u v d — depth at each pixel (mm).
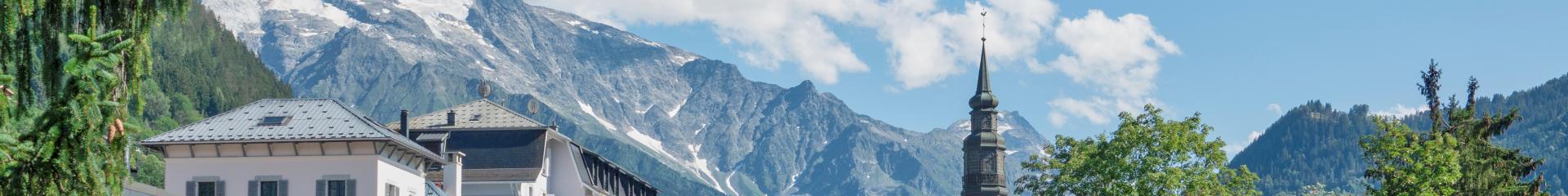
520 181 89875
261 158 70562
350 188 69875
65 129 27266
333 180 70188
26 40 27344
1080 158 88000
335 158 70375
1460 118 86062
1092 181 86875
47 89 27359
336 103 74062
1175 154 85062
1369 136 80688
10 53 27172
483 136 92000
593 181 97688
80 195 27531
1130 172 84812
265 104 74000
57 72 27391
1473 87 86812
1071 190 87750
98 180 27797
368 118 74375
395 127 93438
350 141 70000
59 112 27266
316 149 70562
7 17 26562
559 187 94562
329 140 69812
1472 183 82688
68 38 27406
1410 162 78188
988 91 168500
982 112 167750
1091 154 86938
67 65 27312
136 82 28859
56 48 27641
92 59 27531
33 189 27094
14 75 27125
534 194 90000
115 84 27922
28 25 27438
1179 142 83875
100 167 27906
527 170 90312
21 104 27297
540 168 90438
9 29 26562
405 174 74312
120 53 28125
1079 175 86812
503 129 92375
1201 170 84250
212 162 70688
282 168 70562
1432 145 77438
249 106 73875
